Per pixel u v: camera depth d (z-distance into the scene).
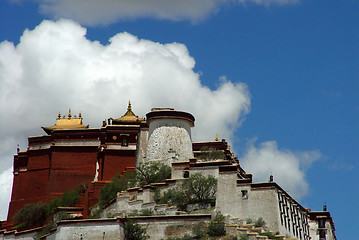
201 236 97.94
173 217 100.06
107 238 97.06
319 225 118.94
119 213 108.06
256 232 97.38
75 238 97.94
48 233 109.50
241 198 105.06
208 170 109.44
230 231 97.81
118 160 124.38
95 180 123.19
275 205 103.31
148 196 109.12
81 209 114.44
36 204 123.31
